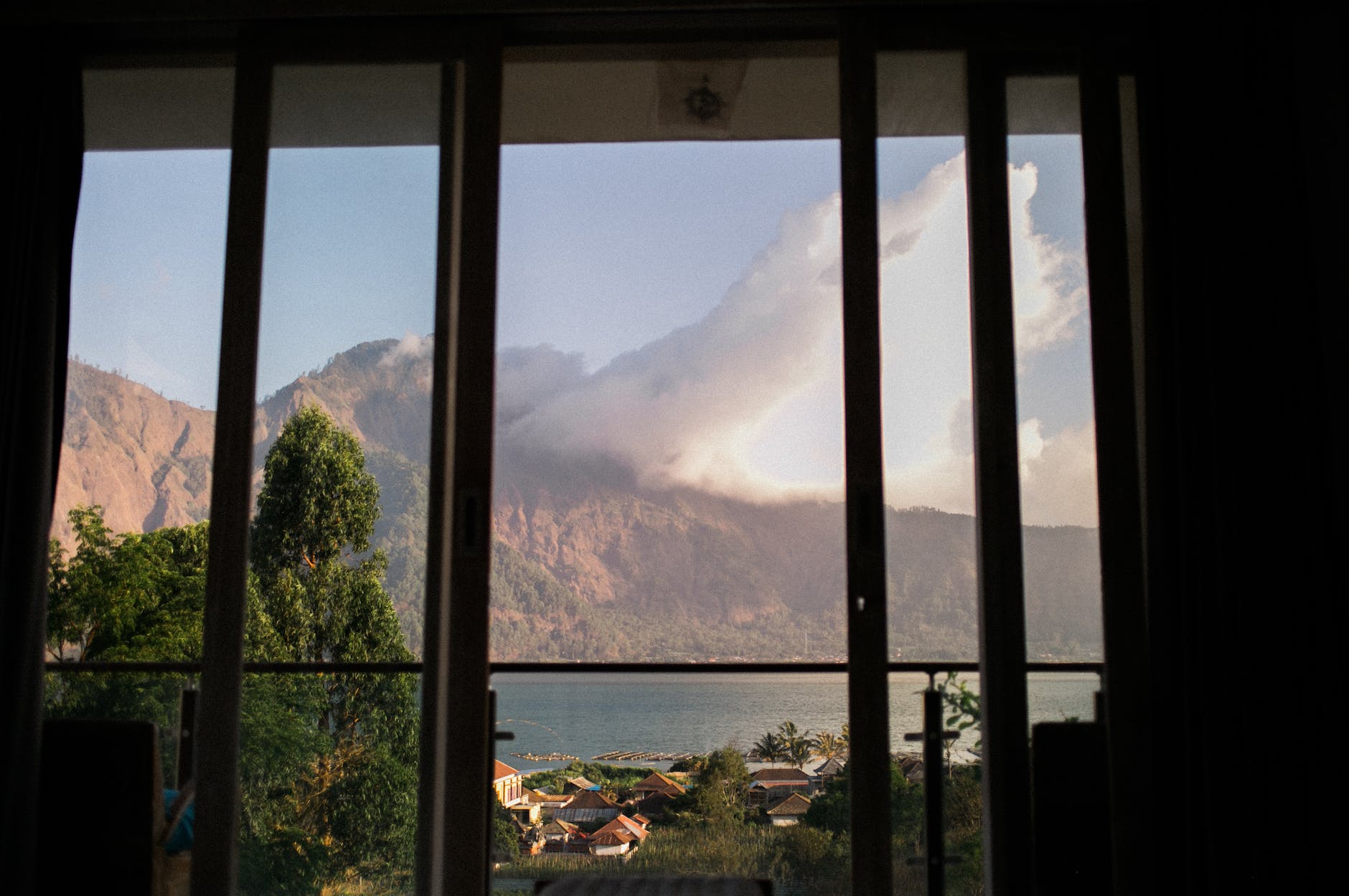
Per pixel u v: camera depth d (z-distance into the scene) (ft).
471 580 7.41
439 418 7.63
